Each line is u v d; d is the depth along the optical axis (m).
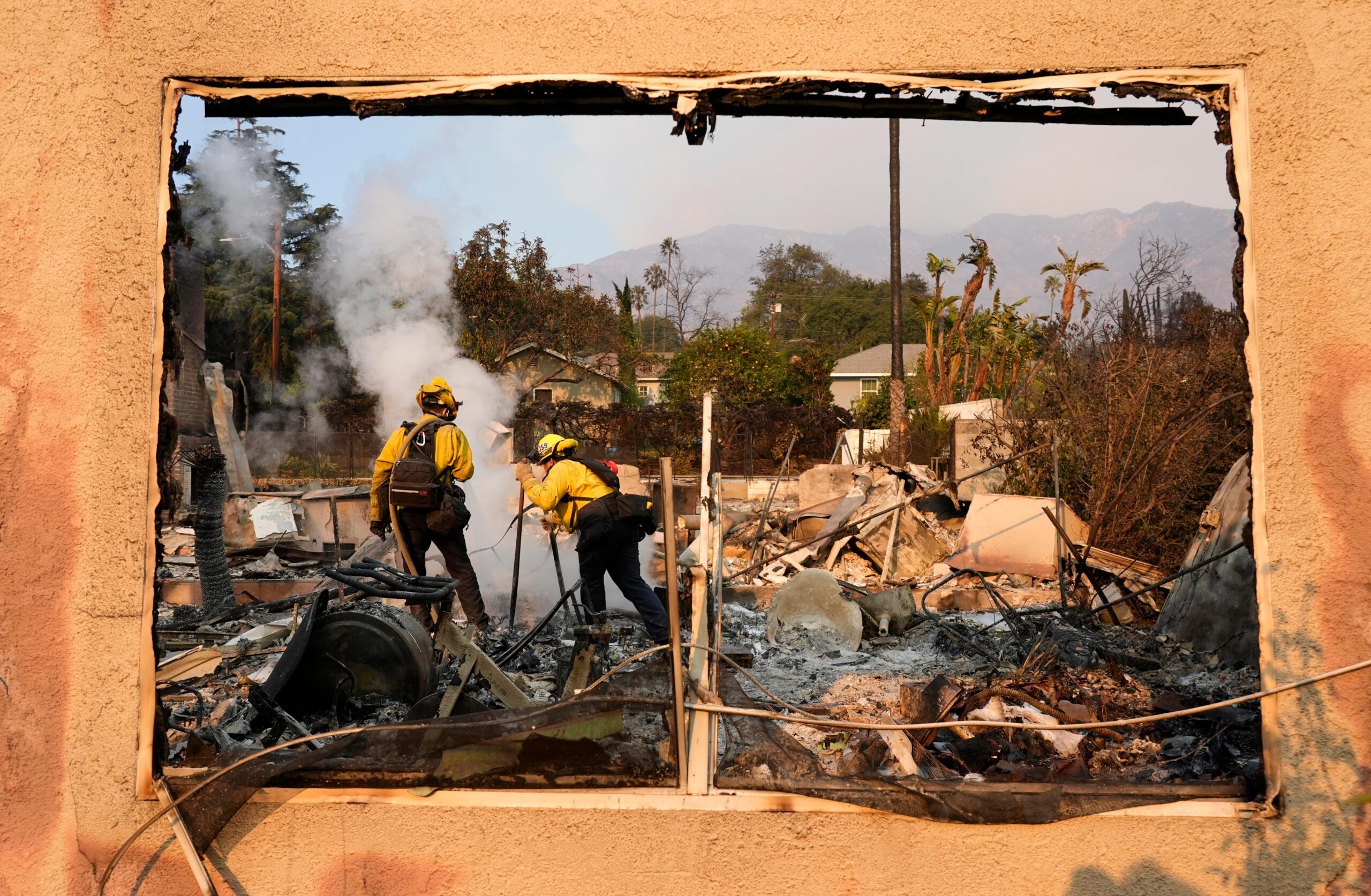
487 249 28.50
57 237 2.70
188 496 10.95
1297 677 2.55
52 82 2.71
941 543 9.65
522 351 31.38
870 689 5.17
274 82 2.75
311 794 2.70
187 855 2.66
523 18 2.71
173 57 2.72
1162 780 3.68
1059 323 13.93
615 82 2.71
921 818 2.61
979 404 18.88
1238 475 6.20
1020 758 3.92
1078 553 7.37
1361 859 2.52
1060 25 2.63
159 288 2.72
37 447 2.71
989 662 5.70
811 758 2.76
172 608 7.07
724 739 2.81
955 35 2.66
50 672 2.71
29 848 2.74
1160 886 2.58
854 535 9.63
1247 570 5.56
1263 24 2.58
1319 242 2.55
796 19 2.68
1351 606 2.51
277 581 7.77
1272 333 2.57
